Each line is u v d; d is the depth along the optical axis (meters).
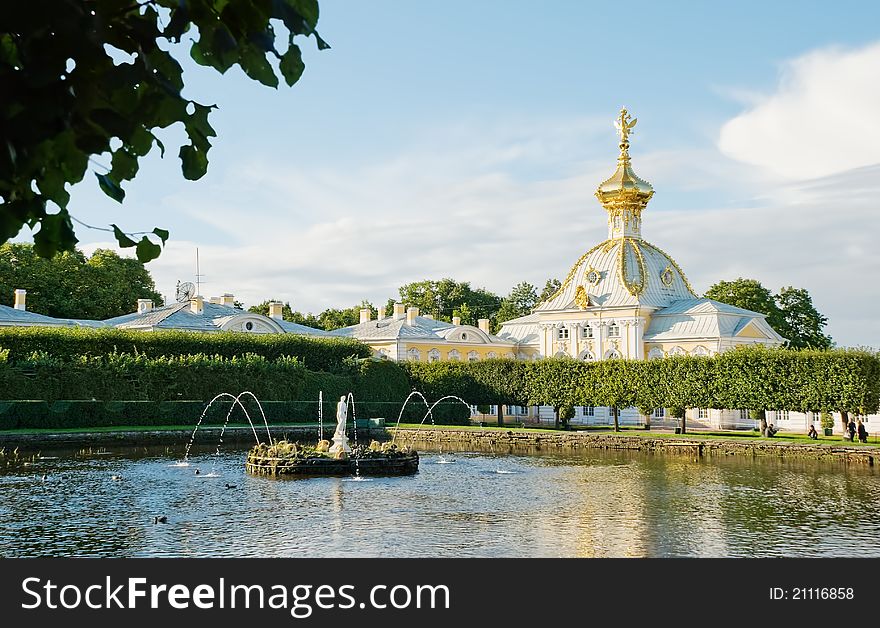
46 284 84.19
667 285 85.56
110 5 3.39
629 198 87.12
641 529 25.06
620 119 89.50
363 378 73.44
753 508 29.12
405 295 133.62
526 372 69.88
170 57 3.66
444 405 74.94
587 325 84.19
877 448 46.06
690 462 45.50
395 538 23.41
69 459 43.66
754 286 93.81
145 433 53.84
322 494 31.78
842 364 54.34
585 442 56.59
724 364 59.38
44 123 3.17
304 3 3.56
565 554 21.53
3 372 53.66
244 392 64.56
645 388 63.03
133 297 94.56
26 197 3.58
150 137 3.77
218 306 83.38
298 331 86.50
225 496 31.00
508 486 34.62
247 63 3.69
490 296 135.38
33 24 2.99
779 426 69.25
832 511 28.48
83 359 57.66
